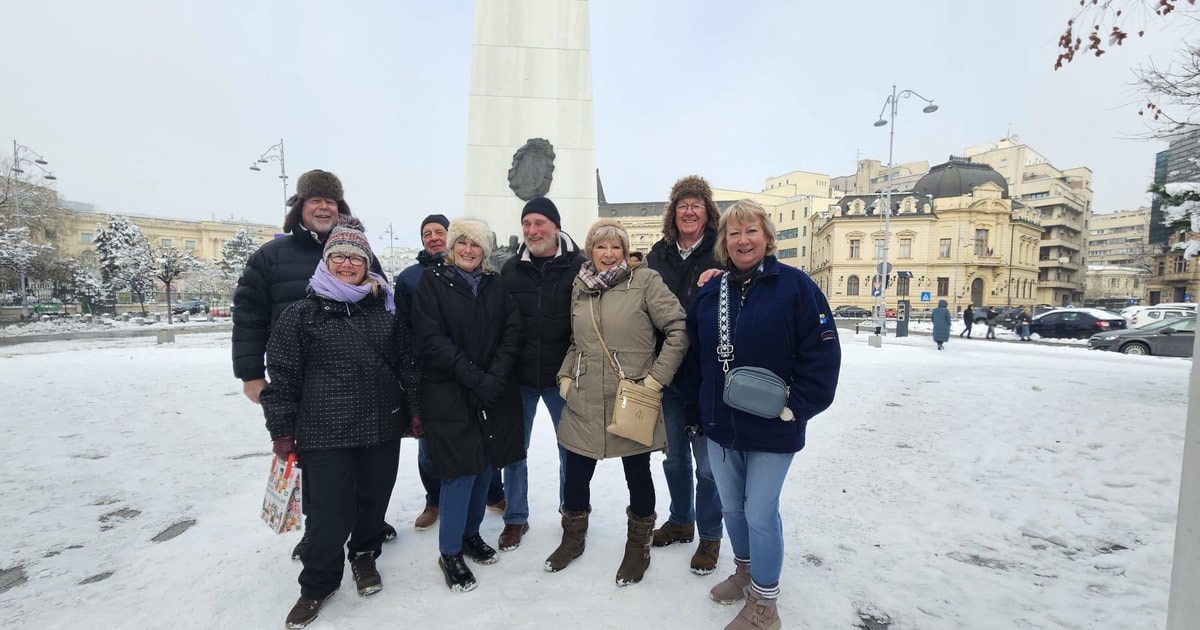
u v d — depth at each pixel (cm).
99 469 403
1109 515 311
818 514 320
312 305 232
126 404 634
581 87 744
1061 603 225
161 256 3228
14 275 2572
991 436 476
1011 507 327
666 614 219
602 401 247
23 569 256
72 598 230
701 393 225
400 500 346
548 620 214
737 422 206
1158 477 362
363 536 244
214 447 463
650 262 290
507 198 730
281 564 260
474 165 729
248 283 263
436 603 227
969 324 2005
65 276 2689
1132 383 752
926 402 630
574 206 738
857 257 4941
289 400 226
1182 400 613
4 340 1770
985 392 684
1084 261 6625
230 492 359
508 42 735
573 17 745
